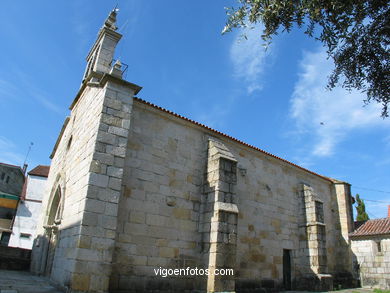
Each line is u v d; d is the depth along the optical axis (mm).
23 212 29812
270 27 7340
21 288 9547
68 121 17375
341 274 18672
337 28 6805
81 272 8859
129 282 10414
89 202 9562
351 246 19500
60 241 11414
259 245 14984
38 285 10602
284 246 16172
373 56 7328
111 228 9734
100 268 9195
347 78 7703
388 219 19719
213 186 12805
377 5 6797
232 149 15547
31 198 30609
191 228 12586
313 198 17422
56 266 11086
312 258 16281
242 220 14695
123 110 11375
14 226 29109
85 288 8797
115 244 10453
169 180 12547
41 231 16422
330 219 20344
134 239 10938
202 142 14281
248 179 15711
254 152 16469
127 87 11805
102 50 15781
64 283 9367
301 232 17297
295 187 18266
